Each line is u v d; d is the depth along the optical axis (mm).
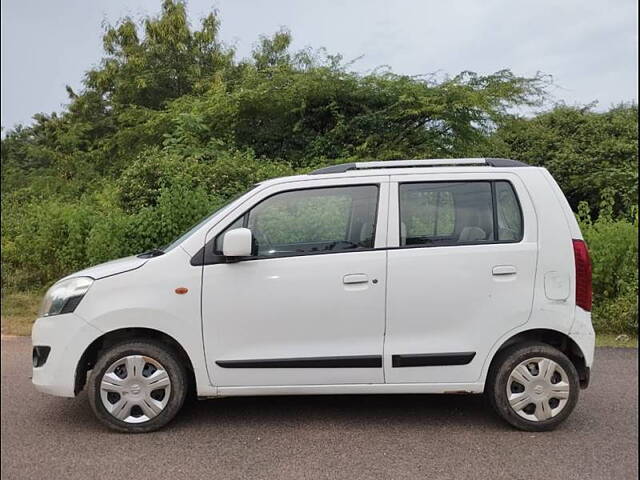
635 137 18234
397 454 3824
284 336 4094
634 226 8008
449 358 4086
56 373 4102
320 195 4270
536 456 3789
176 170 11039
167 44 20641
